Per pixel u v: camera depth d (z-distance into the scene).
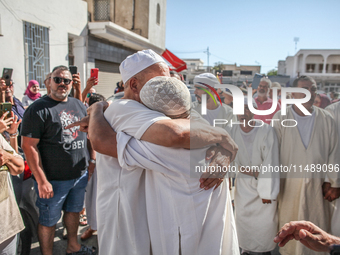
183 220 0.95
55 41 6.74
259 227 1.75
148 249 1.02
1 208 1.54
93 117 1.07
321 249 0.99
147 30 12.18
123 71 1.06
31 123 1.93
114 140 0.96
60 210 2.13
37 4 6.09
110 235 1.06
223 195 1.06
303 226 1.04
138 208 1.02
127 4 11.73
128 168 0.95
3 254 1.60
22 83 5.78
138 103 0.99
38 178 1.94
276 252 2.31
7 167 1.57
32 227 2.20
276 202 1.72
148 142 0.89
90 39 8.34
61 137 2.05
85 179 2.30
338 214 1.38
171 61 7.41
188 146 0.85
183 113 0.94
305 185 1.24
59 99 2.11
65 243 2.53
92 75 3.07
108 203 1.05
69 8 7.23
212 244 1.01
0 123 1.99
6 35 5.36
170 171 0.92
